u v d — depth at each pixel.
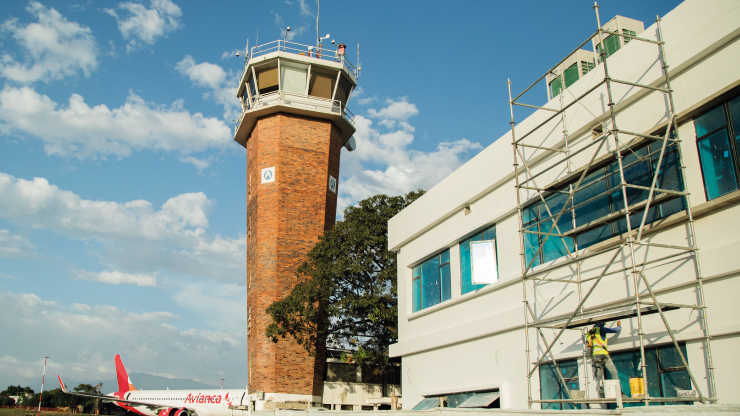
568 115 15.86
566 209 14.36
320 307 40.78
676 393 11.75
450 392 20.27
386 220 40.19
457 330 19.94
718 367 10.95
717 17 11.68
